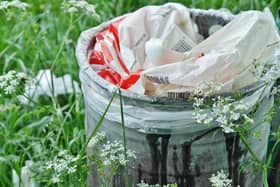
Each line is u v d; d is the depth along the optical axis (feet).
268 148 12.66
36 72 16.17
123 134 10.38
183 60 11.07
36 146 13.66
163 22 11.82
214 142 10.73
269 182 12.92
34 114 14.88
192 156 10.83
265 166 10.41
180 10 11.93
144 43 11.64
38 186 12.71
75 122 14.24
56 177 10.69
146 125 10.59
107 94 10.69
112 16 17.81
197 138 10.64
